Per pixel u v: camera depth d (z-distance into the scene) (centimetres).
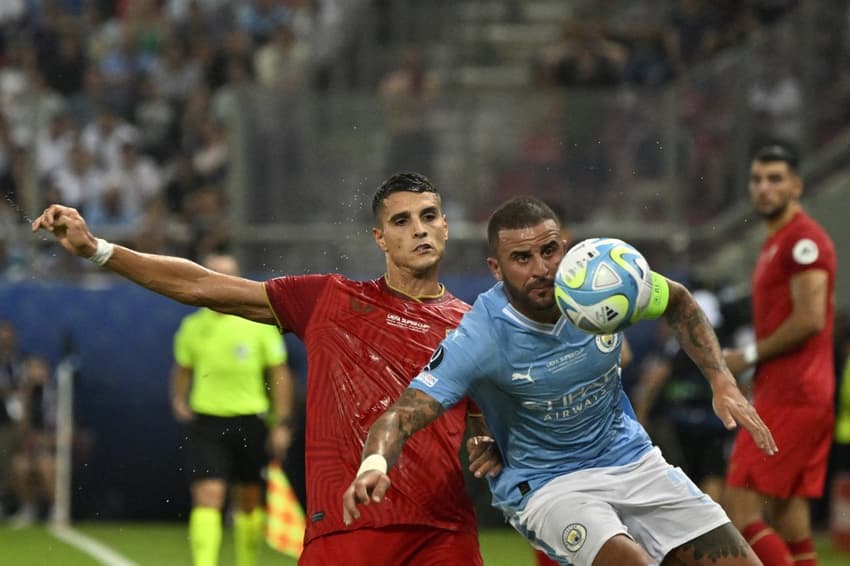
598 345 1950
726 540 1994
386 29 7531
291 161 5638
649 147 5697
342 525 2014
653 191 5684
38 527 5222
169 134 6506
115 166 5888
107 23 7575
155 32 7369
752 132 5747
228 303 2102
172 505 5419
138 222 5862
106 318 5419
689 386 3834
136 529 5175
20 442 5288
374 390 2050
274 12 7456
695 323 1980
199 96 6606
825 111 5794
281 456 3850
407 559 2016
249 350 3712
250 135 5634
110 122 5934
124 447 5397
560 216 2827
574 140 5688
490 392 1986
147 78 6969
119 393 5400
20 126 5762
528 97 5681
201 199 5772
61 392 5353
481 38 7612
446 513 2028
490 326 1934
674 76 6756
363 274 5616
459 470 2047
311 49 7294
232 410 3678
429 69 7488
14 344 5319
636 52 6806
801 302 2764
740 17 6994
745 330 4062
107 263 2059
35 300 5412
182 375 3762
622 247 1841
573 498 1975
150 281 2077
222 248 4591
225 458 3647
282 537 3925
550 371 1942
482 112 5675
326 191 5641
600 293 1805
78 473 5362
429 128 5672
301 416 4766
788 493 2772
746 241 5622
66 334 5397
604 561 1914
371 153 5662
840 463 5109
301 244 5612
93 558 4247
